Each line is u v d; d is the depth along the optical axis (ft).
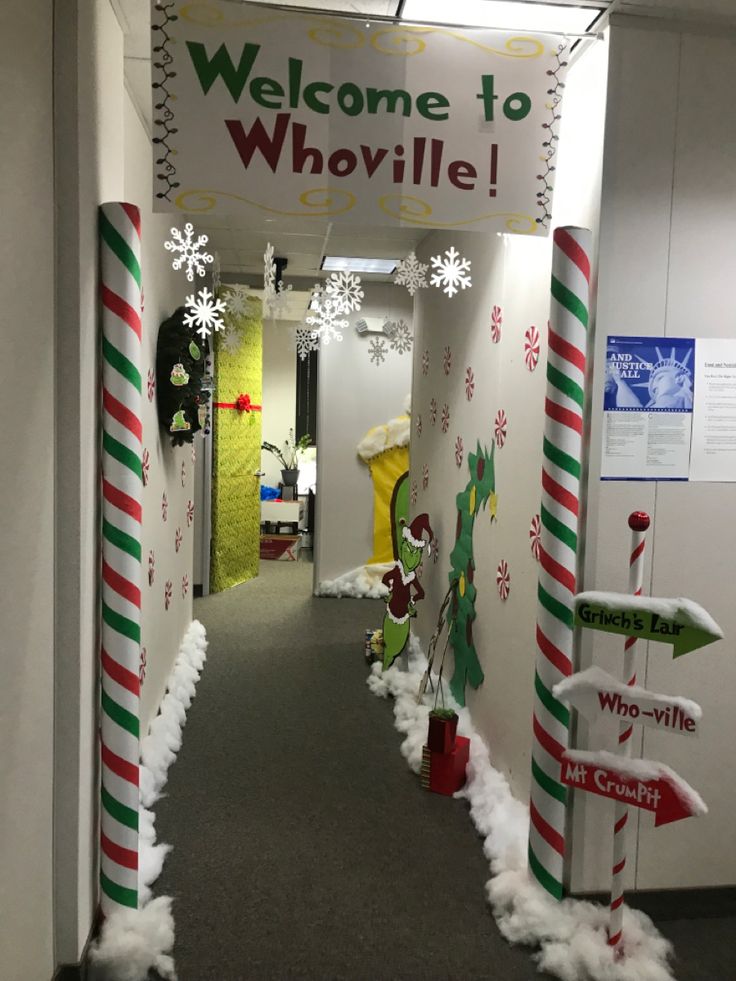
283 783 9.70
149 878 7.44
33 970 5.49
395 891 7.48
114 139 7.01
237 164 6.27
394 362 20.33
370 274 18.72
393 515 20.15
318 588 20.16
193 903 7.23
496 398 9.93
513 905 7.02
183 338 10.85
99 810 6.75
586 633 6.99
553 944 6.52
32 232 5.22
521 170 6.59
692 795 5.93
